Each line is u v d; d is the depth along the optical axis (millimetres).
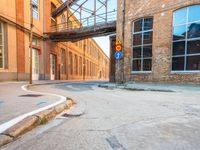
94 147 2730
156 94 9078
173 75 12164
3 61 15078
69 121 4172
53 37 22797
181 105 6035
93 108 5621
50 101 6051
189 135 3215
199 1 11070
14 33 16203
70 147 2729
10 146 2754
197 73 11094
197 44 11180
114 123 3980
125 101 6945
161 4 12844
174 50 12258
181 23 11945
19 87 11242
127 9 14867
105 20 18500
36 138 3094
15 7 16344
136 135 3232
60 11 24609
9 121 3588
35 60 20766
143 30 13984
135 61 14484
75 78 36688
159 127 3680
